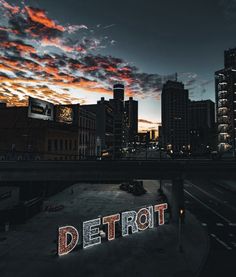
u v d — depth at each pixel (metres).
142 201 45.22
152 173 34.31
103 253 23.39
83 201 45.31
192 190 55.50
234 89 126.81
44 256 22.59
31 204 35.00
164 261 21.56
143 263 21.22
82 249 24.36
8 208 33.19
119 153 136.38
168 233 28.73
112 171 34.25
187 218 34.12
